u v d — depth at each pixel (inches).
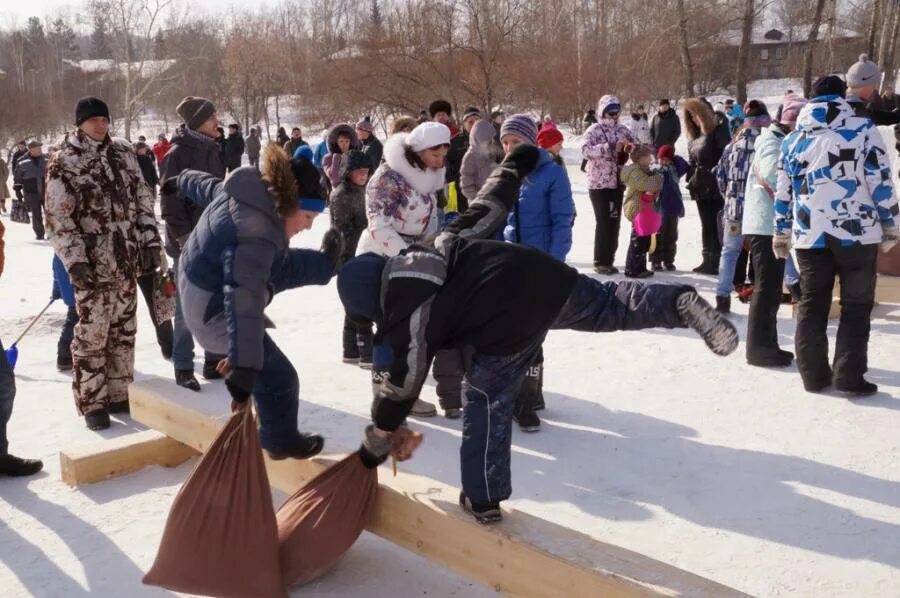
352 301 126.2
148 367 270.1
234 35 2143.2
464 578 141.2
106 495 177.0
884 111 627.8
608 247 392.5
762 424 204.7
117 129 2381.9
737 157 289.0
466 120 403.5
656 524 158.4
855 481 173.5
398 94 1231.5
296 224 135.6
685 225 541.3
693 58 1573.6
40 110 2224.4
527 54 1336.1
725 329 113.8
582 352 270.1
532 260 122.8
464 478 127.9
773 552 147.9
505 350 123.6
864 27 1611.7
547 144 273.1
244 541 129.2
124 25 2003.0
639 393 229.8
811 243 216.5
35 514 168.4
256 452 130.8
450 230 152.1
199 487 129.1
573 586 114.8
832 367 228.4
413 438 134.6
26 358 285.3
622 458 187.9
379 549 151.0
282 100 2497.5
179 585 129.4
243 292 128.3
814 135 213.6
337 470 138.1
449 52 1212.5
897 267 296.4
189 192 159.5
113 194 212.5
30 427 218.5
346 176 261.0
